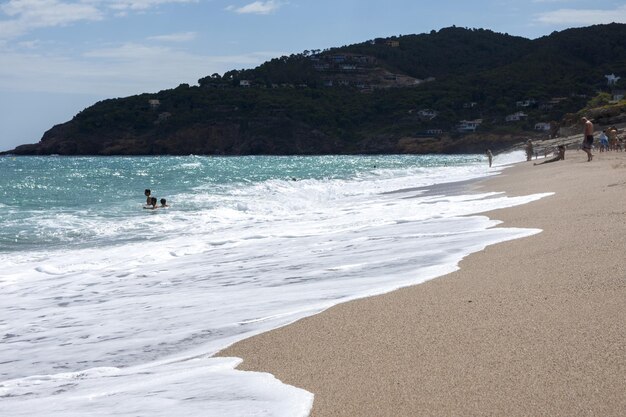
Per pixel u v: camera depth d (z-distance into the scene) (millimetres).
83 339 7418
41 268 12734
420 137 189625
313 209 22734
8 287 11117
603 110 85625
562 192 18547
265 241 14508
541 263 8492
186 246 14602
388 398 4605
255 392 4992
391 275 9109
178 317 7980
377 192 30031
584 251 8859
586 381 4531
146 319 8070
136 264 12781
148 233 17922
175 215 21953
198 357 6215
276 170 68875
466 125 190125
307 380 5145
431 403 4453
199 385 5312
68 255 14406
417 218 16109
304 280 9578
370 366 5297
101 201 28703
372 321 6617
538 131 179875
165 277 11078
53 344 7328
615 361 4805
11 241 16812
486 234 11883
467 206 18078
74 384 5859
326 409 4520
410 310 6875
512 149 102125
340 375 5168
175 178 51094
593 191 17219
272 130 196500
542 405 4250
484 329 5906
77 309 9078
